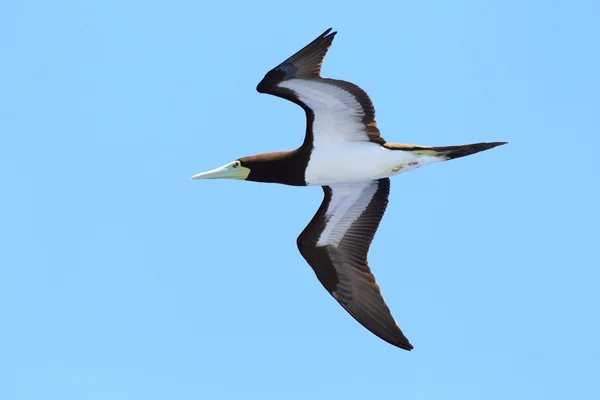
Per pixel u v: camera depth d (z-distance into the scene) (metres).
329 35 16.77
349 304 19.47
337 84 17.30
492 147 17.97
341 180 18.52
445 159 18.14
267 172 18.69
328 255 19.73
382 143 18.11
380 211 19.67
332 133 18.11
